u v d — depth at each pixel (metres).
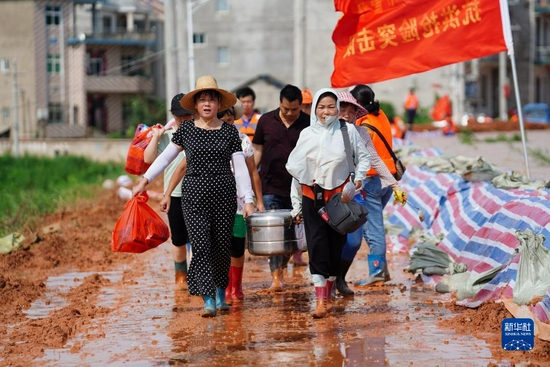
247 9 77.75
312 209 10.47
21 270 14.83
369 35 15.12
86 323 10.56
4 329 10.30
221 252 10.91
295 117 12.57
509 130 54.25
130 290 12.77
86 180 39.28
